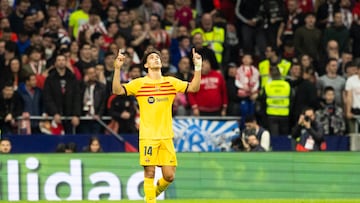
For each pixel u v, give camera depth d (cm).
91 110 4003
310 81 4134
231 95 4150
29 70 4069
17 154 3225
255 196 3275
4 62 4088
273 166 3288
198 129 4019
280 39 4600
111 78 4069
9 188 3219
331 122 4116
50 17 4344
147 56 2444
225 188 3272
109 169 3247
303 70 4153
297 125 3825
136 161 3253
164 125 2430
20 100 3969
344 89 4228
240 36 4669
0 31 4291
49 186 3228
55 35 4331
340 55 4562
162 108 2427
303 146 3806
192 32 4497
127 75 4075
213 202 3067
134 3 4716
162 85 2433
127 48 4144
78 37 4338
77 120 3975
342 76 4328
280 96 4069
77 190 3234
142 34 4353
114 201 3091
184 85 2436
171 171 2438
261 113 4094
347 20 4719
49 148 3925
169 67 4253
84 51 4125
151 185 2441
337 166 3294
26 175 3225
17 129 3950
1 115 3944
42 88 4022
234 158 3284
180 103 4112
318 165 3294
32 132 3972
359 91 4184
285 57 4425
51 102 3953
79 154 3250
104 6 4603
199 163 3275
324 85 4231
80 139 3950
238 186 3272
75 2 4644
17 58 4031
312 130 3800
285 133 4088
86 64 4128
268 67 4250
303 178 3288
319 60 4475
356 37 4628
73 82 3988
